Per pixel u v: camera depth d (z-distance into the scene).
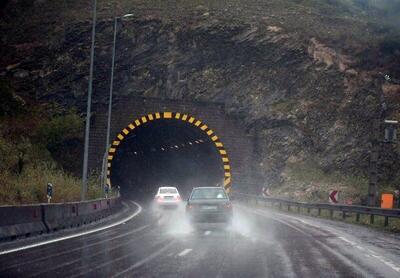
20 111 75.62
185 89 79.19
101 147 72.25
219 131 74.19
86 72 80.00
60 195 42.19
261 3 92.81
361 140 70.19
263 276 13.96
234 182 73.94
